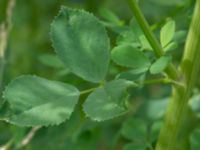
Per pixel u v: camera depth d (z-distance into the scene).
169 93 0.30
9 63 0.31
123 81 0.18
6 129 0.30
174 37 0.24
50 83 0.18
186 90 0.22
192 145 0.27
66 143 0.29
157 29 0.25
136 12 0.19
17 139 0.27
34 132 0.27
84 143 0.30
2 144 0.30
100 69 0.19
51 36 0.19
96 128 0.30
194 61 0.22
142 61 0.20
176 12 0.26
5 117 0.17
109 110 0.17
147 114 0.28
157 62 0.19
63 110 0.18
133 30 0.21
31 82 0.18
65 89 0.18
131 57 0.20
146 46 0.20
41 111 0.17
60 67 0.30
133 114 0.29
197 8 0.21
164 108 0.29
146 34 0.20
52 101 0.18
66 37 0.19
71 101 0.18
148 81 0.21
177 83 0.21
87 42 0.19
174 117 0.23
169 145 0.23
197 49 0.21
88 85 0.28
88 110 0.17
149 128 0.28
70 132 0.29
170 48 0.20
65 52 0.19
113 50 0.20
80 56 0.19
